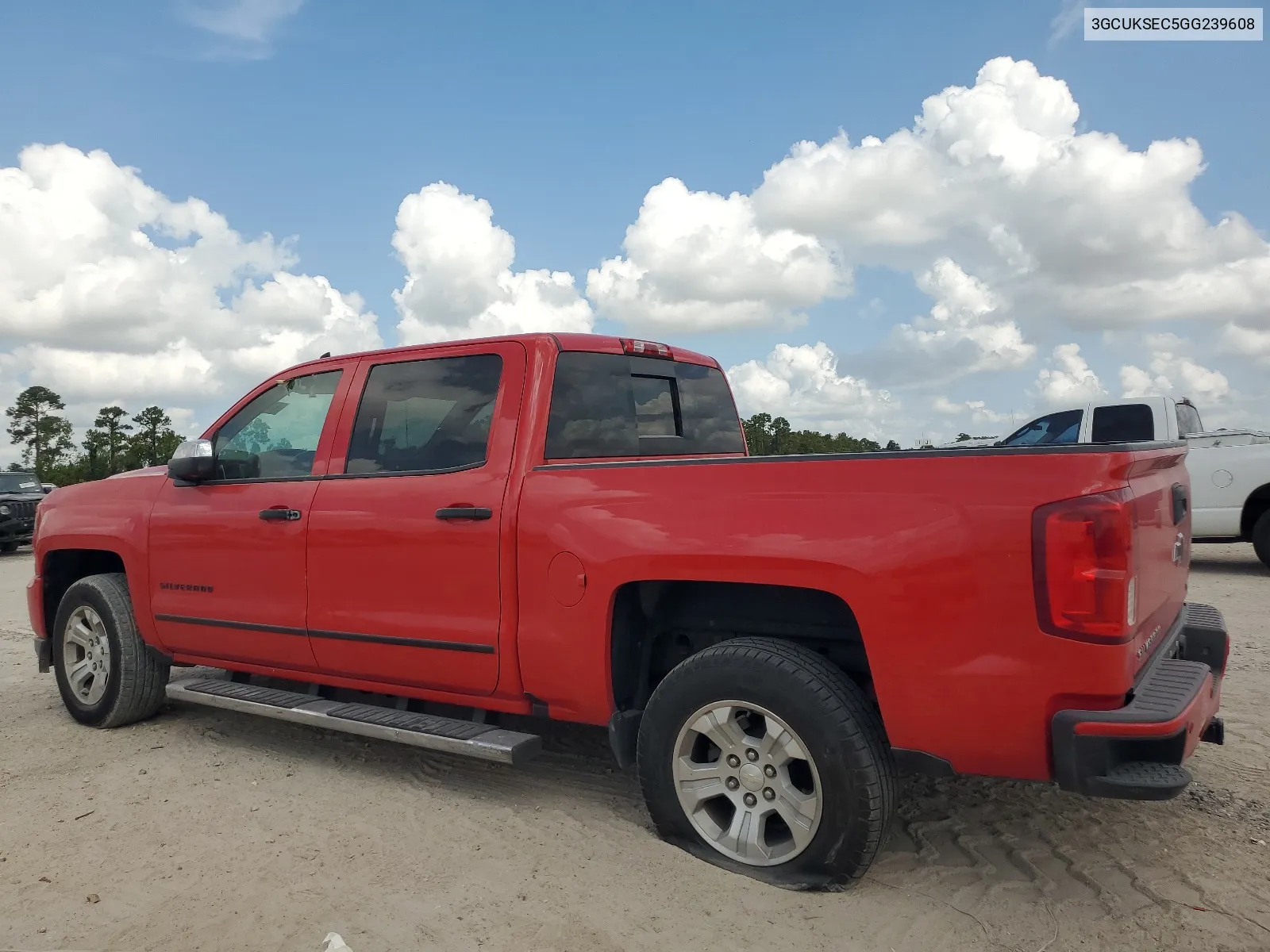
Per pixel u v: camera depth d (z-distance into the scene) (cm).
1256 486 923
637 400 415
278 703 412
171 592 457
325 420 421
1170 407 952
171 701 539
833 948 253
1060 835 325
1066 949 251
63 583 536
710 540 296
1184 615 351
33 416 9794
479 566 352
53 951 261
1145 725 239
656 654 358
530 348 369
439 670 367
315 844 331
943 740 264
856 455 282
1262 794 357
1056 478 252
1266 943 251
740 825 298
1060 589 246
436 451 381
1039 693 250
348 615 389
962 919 267
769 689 283
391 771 411
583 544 325
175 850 329
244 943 263
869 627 270
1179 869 296
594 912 275
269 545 417
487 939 262
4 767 427
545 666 337
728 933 262
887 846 318
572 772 404
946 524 262
